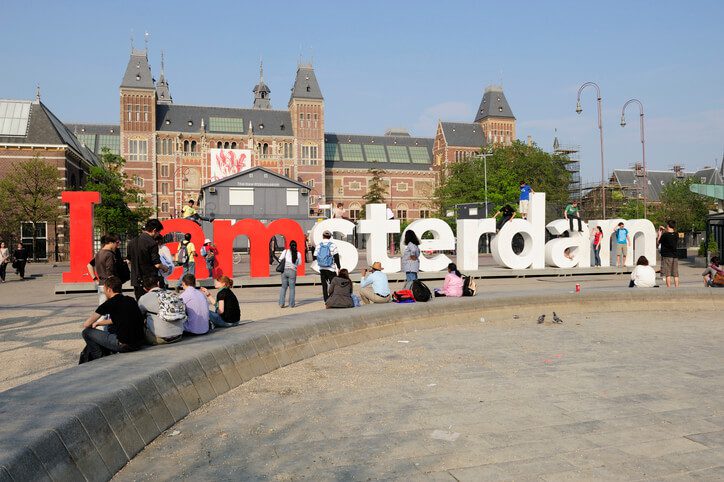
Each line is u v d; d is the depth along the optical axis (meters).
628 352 8.62
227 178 54.34
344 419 5.55
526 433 5.05
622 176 92.62
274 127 99.44
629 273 23.11
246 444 4.88
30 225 40.97
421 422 5.41
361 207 106.75
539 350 8.87
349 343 9.47
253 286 19.22
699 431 5.06
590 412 5.63
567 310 13.15
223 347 6.79
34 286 20.59
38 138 44.62
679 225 66.62
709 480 4.04
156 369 5.43
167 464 4.43
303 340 8.55
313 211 72.06
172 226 18.78
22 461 3.20
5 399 4.33
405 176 110.00
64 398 4.36
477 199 63.22
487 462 4.40
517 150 71.81
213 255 19.53
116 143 95.19
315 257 14.13
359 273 21.05
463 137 107.31
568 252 24.77
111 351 6.57
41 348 8.83
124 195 48.16
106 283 6.48
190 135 93.50
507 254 22.05
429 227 21.42
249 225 19.53
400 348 9.21
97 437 4.13
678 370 7.40
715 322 11.71
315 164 98.94
